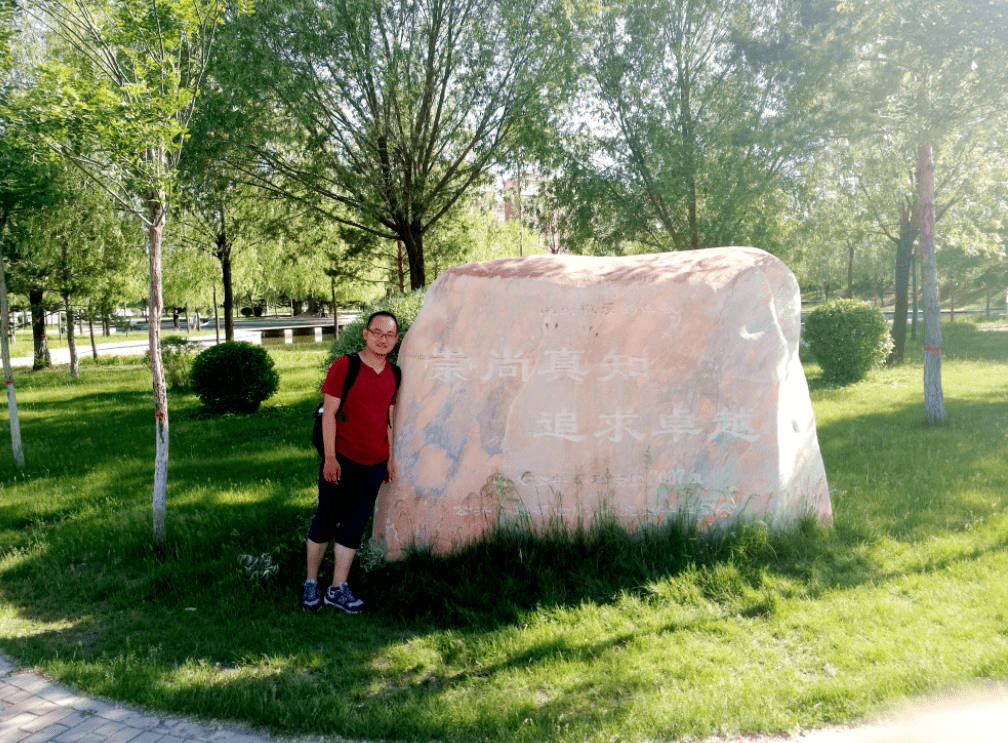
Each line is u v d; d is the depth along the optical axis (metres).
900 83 8.26
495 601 4.24
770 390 4.91
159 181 5.26
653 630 3.76
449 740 2.88
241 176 16.41
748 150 12.48
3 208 8.10
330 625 4.04
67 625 4.33
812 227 14.33
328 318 58.97
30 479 8.19
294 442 9.94
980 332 23.98
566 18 14.55
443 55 15.43
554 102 14.91
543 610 4.04
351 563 4.74
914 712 2.88
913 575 4.21
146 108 4.91
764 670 3.30
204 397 12.80
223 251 20.97
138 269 22.03
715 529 4.81
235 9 13.11
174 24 5.14
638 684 3.22
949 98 7.75
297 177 16.05
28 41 7.59
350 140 15.97
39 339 22.42
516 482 4.86
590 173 14.50
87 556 5.51
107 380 18.78
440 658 3.62
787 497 4.93
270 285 29.00
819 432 8.84
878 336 13.59
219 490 7.46
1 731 3.07
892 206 15.34
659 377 4.90
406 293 9.10
